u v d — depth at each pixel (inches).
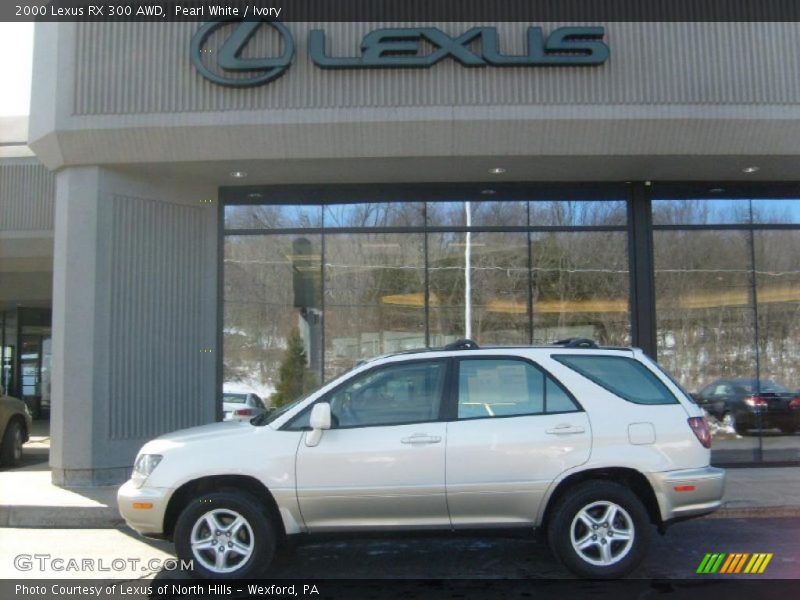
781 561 272.2
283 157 415.5
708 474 242.7
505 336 466.9
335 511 237.0
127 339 428.1
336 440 239.5
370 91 405.4
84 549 303.0
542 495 237.3
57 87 410.3
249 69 403.2
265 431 243.9
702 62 409.4
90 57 410.6
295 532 238.2
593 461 237.9
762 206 475.8
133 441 425.7
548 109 403.2
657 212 473.7
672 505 239.5
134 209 436.1
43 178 603.8
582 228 470.3
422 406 245.8
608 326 465.4
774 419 466.6
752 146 414.3
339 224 473.4
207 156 415.2
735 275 471.8
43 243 600.4
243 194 474.3
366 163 427.5
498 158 420.5
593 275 468.8
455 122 402.6
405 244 472.1
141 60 409.4
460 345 257.8
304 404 246.5
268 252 473.4
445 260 470.9
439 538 243.3
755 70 410.9
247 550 238.2
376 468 236.5
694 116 404.2
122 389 424.2
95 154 415.5
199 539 239.1
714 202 474.9
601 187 472.7
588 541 238.5
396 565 273.6
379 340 469.4
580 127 405.7
